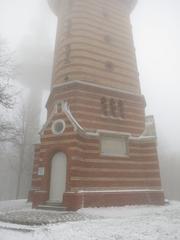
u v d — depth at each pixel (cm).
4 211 1959
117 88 2508
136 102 2562
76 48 2492
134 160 2327
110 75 2519
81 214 1683
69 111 2203
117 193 2112
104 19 2747
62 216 1576
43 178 2075
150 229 1151
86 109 2262
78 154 2025
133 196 2181
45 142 2159
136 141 2395
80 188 1977
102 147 2219
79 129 2078
